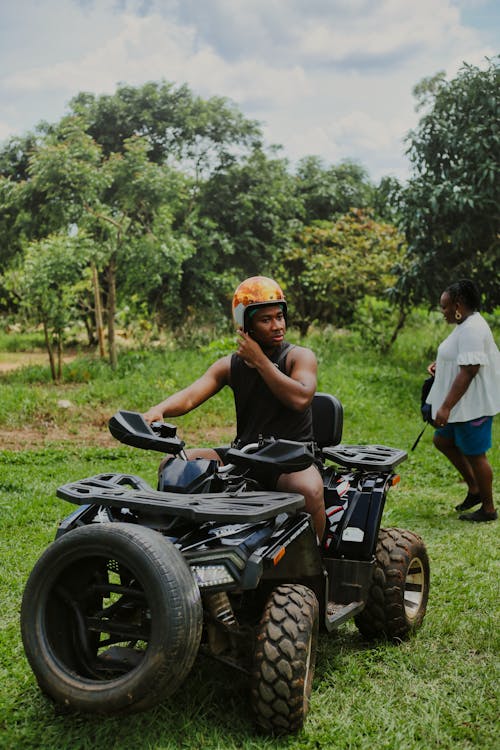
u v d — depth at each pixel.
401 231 14.48
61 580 2.93
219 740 2.90
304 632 2.94
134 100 24.28
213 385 3.74
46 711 3.14
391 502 7.14
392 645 3.93
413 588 4.18
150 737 2.93
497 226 13.70
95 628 2.94
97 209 15.54
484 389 6.47
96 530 2.76
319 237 21.00
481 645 3.88
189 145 24.36
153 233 16.53
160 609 2.61
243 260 24.17
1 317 32.25
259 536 3.00
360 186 30.44
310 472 3.53
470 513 6.65
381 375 13.98
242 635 3.08
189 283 22.28
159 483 3.21
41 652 2.81
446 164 13.96
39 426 10.34
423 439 9.95
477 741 2.98
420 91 14.03
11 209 18.27
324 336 19.11
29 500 6.68
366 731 3.02
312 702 3.25
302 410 3.43
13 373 16.03
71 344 27.50
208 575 2.82
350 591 3.74
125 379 13.41
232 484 3.29
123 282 18.25
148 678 2.60
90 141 15.88
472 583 4.84
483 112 13.38
